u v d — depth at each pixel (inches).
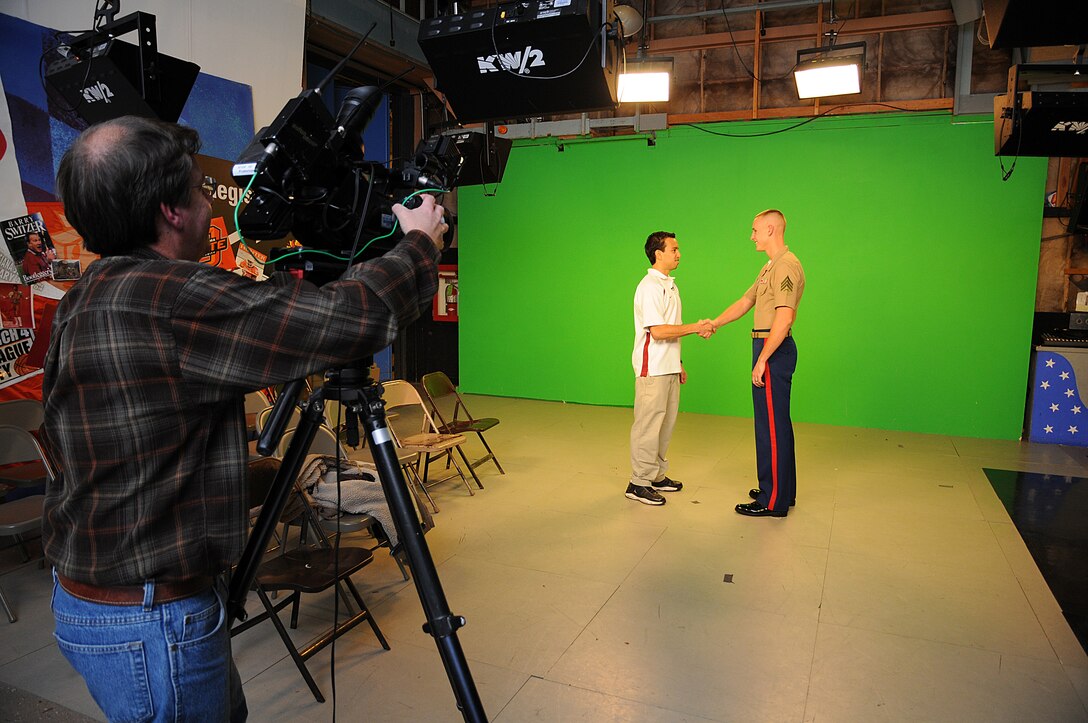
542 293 287.7
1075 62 159.9
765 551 136.3
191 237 45.4
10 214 137.1
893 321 240.2
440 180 57.8
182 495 40.7
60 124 143.2
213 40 164.9
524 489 175.5
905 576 125.3
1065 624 108.1
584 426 245.4
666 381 162.7
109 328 38.3
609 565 129.8
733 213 255.9
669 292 163.8
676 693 90.0
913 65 236.4
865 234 240.4
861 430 242.2
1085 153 165.5
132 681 41.3
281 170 47.1
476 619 109.4
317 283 53.6
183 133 44.5
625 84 234.1
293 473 52.6
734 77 257.9
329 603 115.3
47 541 43.1
